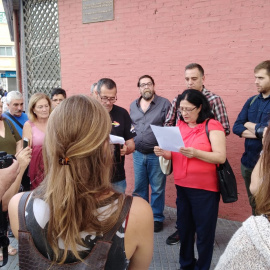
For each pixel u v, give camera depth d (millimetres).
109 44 4984
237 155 4066
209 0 4039
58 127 1093
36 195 1153
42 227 1087
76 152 1057
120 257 1084
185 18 4246
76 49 5379
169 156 2945
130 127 3363
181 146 2600
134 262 1219
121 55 4887
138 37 4680
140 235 1124
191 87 3469
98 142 1078
